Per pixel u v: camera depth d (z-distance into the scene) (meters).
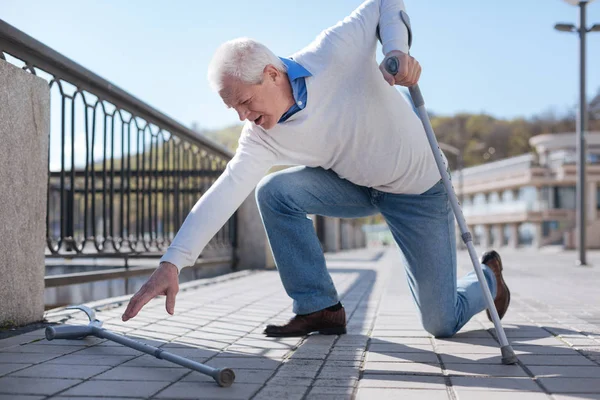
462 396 2.03
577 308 4.48
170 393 2.05
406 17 2.61
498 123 106.25
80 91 4.12
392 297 5.17
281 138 2.66
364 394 2.08
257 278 7.10
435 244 2.94
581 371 2.38
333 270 9.26
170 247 2.51
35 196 3.37
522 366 2.47
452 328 3.08
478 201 54.47
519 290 6.27
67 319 3.53
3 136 3.10
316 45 2.65
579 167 14.54
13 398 1.98
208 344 2.92
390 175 2.82
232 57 2.40
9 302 3.19
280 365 2.49
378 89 2.66
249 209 8.80
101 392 2.05
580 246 14.24
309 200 3.06
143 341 2.96
